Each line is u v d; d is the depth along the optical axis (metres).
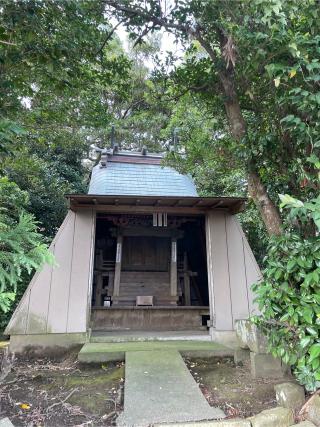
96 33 3.80
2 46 2.84
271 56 2.38
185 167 4.95
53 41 3.15
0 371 3.27
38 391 2.73
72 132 6.31
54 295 4.13
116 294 6.34
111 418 2.26
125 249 7.30
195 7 3.41
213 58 3.57
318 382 2.09
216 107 4.20
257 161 3.14
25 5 2.70
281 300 2.19
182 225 7.50
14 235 1.96
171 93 4.58
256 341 3.04
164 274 7.13
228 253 4.73
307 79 2.10
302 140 2.27
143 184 7.16
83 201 4.54
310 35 2.24
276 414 2.07
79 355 3.41
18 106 3.41
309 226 2.44
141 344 3.95
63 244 4.40
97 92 4.77
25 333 3.92
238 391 2.70
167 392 2.45
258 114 3.45
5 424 1.98
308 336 1.92
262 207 3.13
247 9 2.47
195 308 5.36
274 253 2.38
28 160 5.54
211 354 3.64
